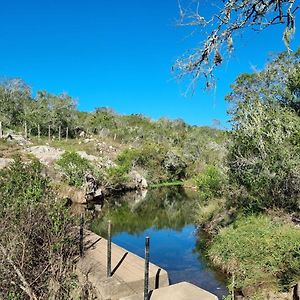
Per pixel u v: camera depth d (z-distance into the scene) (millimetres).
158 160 46656
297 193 13320
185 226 19188
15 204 7824
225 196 17156
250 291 8703
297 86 13930
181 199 31453
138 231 17766
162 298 6582
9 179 9445
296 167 12508
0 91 59281
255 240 10672
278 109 13852
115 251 9203
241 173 14719
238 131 14469
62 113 60938
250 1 3449
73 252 8383
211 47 3648
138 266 8070
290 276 8500
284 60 15078
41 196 8930
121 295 6992
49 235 7574
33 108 60031
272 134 13117
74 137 60969
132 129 69375
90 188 26656
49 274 6898
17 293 6324
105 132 64625
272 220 12641
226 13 3512
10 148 36250
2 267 6242
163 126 81188
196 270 11383
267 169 13062
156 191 37312
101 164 35062
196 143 55500
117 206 26047
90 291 7020
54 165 26516
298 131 12562
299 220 12578
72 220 9500
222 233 12977
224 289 9695
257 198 13930
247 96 15008
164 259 12727
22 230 6996
